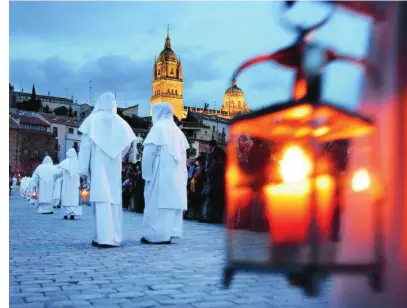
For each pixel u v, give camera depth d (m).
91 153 8.09
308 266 1.57
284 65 1.57
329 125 1.60
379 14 1.66
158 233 8.41
